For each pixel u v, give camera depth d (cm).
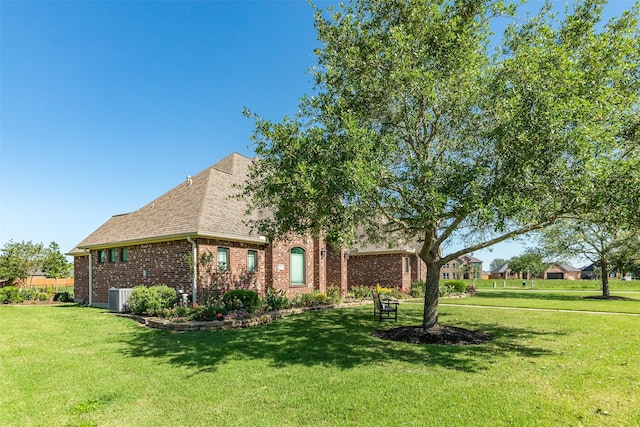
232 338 1063
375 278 2916
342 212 791
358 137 756
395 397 574
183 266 1620
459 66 891
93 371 751
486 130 827
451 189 780
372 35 957
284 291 1866
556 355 844
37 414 537
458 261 8031
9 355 893
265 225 1061
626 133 825
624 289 4347
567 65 749
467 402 548
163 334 1150
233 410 539
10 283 3441
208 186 1892
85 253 2342
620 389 601
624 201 683
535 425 469
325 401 564
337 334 1117
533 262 3253
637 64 840
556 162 696
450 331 1095
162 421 506
